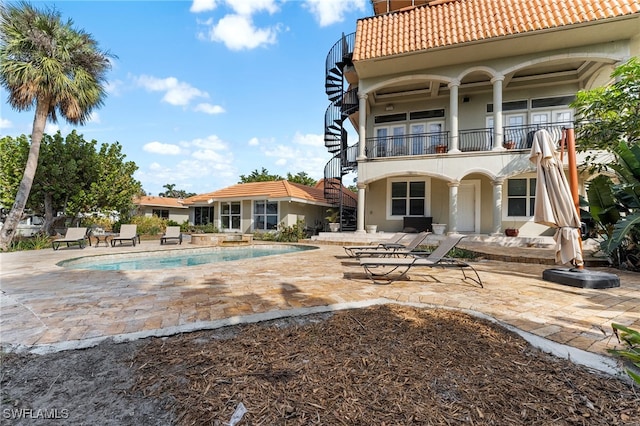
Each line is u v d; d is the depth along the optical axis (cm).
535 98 1382
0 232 1273
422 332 327
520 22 1099
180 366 259
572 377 241
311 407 207
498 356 274
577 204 575
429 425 190
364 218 1595
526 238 1159
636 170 683
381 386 230
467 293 491
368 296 472
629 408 206
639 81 757
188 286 545
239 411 203
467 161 1270
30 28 1259
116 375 248
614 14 978
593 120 917
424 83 1452
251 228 2095
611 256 762
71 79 1354
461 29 1183
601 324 345
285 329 338
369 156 1588
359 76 1420
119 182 1939
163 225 2428
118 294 488
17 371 255
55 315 385
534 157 588
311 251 1147
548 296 471
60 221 1878
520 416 198
